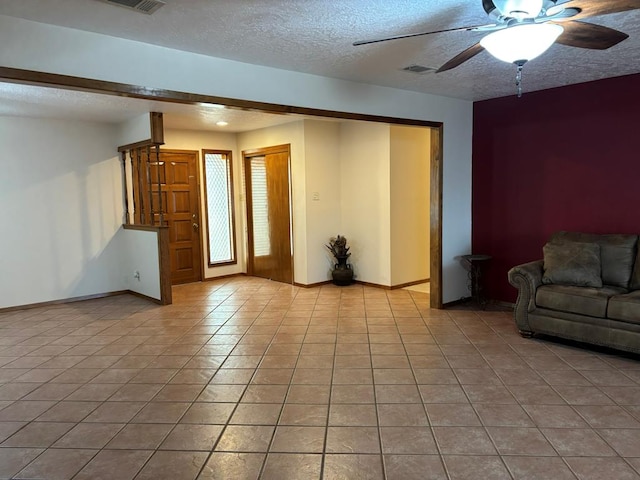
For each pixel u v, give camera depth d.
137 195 6.57
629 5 1.95
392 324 4.75
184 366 3.70
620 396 3.01
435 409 2.89
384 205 6.34
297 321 4.93
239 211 7.84
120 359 3.89
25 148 5.77
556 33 2.12
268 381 3.37
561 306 3.91
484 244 5.52
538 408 2.87
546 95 4.81
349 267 6.85
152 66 3.16
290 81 3.87
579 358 3.70
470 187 5.57
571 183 4.70
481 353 3.85
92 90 2.97
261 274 7.63
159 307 5.72
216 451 2.48
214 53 3.35
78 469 2.35
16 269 5.74
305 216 6.60
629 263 4.03
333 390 3.19
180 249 7.22
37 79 2.73
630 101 4.23
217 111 5.55
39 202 5.89
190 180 7.28
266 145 7.14
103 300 6.20
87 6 2.48
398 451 2.44
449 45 3.21
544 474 2.21
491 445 2.47
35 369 3.70
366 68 3.81
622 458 2.33
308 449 2.48
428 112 4.98
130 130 6.12
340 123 6.84
